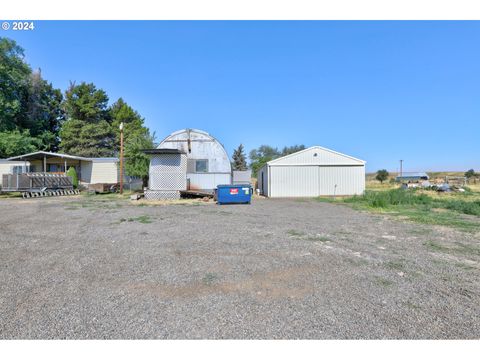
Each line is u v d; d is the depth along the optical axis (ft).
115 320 8.35
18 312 8.77
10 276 11.85
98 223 24.82
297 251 15.74
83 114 129.18
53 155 71.87
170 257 14.58
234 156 196.03
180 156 51.13
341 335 7.69
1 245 17.07
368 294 10.14
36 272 12.34
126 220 26.48
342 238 19.10
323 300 9.66
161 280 11.42
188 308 9.07
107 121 136.26
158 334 7.72
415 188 78.33
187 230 21.74
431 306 9.29
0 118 94.79
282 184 63.36
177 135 58.54
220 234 20.25
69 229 22.03
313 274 12.16
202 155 58.29
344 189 63.77
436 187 73.87
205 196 52.01
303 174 63.57
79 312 8.79
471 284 11.14
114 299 9.70
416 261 14.06
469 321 8.38
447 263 13.78
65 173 68.85
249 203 44.37
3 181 56.18
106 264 13.43
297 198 57.93
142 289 10.54
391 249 16.34
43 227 22.85
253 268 12.87
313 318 8.47
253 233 20.62
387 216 29.86
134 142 73.31
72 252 15.51
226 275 12.00
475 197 53.42
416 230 22.00
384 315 8.67
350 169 63.98
